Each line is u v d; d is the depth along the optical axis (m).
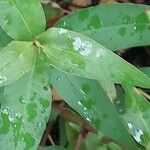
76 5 0.55
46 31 0.38
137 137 0.41
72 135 0.53
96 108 0.42
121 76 0.38
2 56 0.37
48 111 0.39
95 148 0.51
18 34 0.39
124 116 0.41
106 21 0.42
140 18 0.42
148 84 0.38
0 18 0.38
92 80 0.41
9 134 0.39
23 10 0.38
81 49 0.37
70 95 0.41
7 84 0.38
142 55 0.62
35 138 0.39
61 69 0.38
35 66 0.39
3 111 0.39
